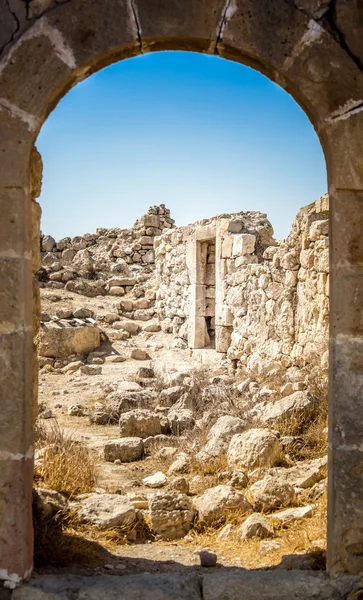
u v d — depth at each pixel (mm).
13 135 3602
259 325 11383
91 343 14875
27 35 3584
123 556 4414
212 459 6805
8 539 3629
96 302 18406
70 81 3752
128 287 19844
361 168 3631
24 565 3643
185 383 10695
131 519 4902
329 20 3641
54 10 3586
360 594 3434
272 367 10453
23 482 3637
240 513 5199
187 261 14953
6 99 3590
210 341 14664
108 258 22516
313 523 4840
